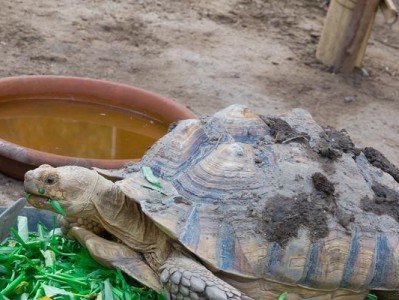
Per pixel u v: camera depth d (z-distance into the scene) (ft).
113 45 9.84
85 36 9.91
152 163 5.12
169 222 4.80
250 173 5.02
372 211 5.14
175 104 7.48
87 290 4.94
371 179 5.32
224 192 4.95
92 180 5.01
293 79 9.84
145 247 5.02
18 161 6.47
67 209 4.98
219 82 9.36
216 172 5.00
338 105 9.36
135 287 4.96
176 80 9.21
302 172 5.10
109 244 4.99
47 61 9.01
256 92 9.27
